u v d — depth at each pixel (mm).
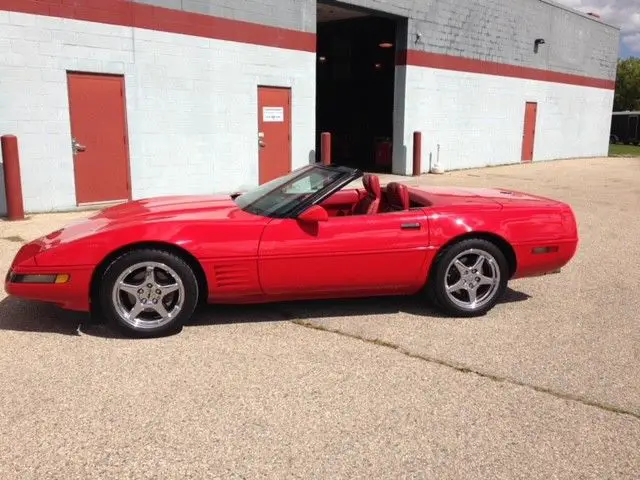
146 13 10031
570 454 2846
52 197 9344
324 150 13141
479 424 3096
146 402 3256
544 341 4277
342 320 4617
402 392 3432
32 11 8711
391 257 4492
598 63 25453
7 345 3998
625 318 4828
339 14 17672
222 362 3791
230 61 11461
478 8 17969
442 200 4953
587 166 21438
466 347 4129
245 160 12109
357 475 2639
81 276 3994
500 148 20516
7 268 5852
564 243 4848
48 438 2885
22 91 8797
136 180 10367
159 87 10430
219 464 2699
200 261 4148
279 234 4285
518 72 20484
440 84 17156
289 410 3197
